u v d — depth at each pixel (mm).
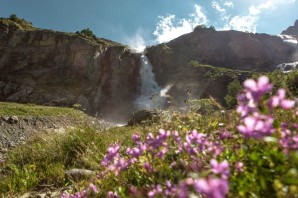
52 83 63719
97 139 7207
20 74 64938
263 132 1503
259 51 89500
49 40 67188
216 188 1049
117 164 2514
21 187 5613
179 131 3223
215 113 4605
